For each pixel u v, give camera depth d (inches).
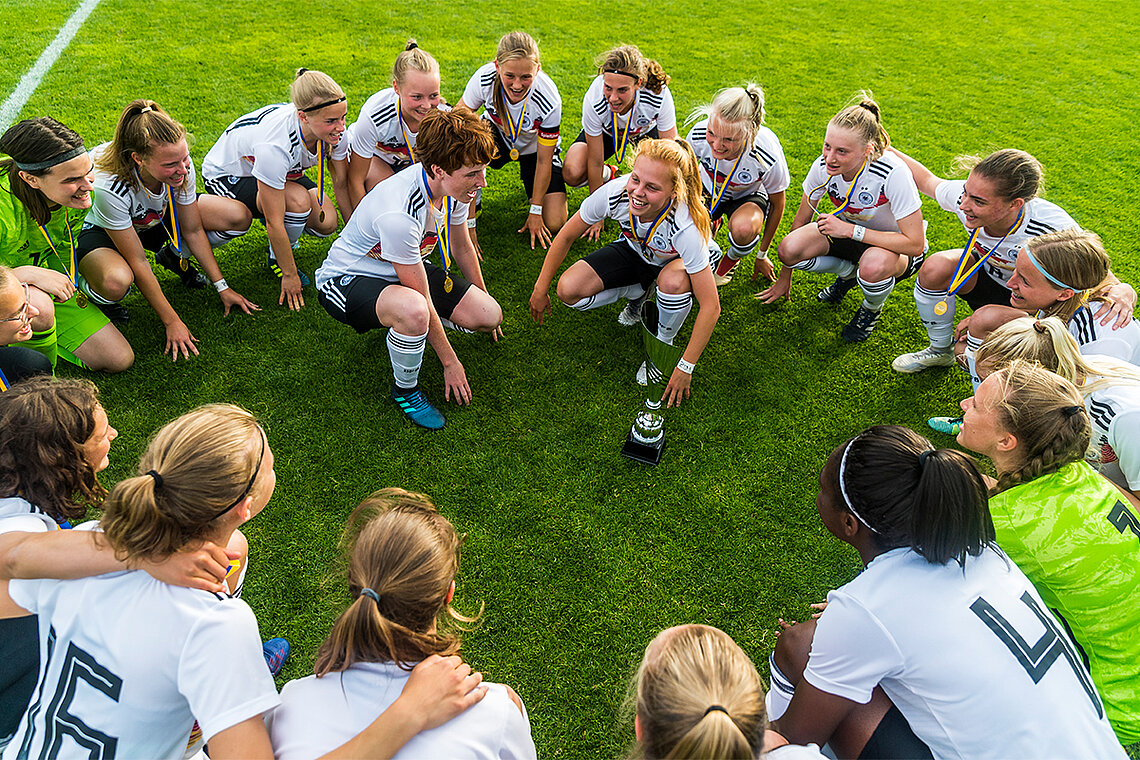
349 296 142.6
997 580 78.7
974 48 328.2
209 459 68.1
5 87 238.2
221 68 261.0
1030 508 91.7
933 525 76.2
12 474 77.3
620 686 109.4
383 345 164.7
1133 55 329.4
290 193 168.7
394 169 189.6
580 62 289.1
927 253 202.7
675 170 133.7
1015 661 74.2
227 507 69.4
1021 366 93.4
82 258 150.1
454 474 138.7
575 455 143.6
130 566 68.8
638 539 129.6
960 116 272.1
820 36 329.4
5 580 73.8
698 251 139.8
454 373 149.3
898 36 335.3
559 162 203.2
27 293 123.1
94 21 285.9
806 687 81.4
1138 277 195.2
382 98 175.8
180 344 157.1
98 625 68.4
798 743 83.5
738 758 53.7
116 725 68.1
